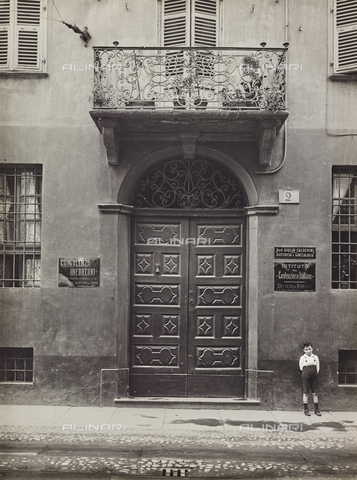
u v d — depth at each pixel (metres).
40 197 9.30
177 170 9.27
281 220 9.00
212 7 9.16
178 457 6.56
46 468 6.16
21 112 9.16
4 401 8.88
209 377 9.12
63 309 8.97
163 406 8.82
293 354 8.84
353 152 9.05
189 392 9.11
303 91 9.11
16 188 9.26
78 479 5.84
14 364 9.12
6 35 9.20
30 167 9.25
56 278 9.01
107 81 8.97
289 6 9.17
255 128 8.68
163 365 9.16
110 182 9.09
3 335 8.95
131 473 6.03
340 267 9.16
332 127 9.09
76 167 9.13
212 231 9.28
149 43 9.14
